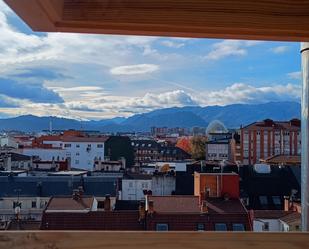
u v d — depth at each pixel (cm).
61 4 114
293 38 125
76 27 118
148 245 97
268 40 127
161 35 123
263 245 99
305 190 159
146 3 118
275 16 122
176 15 118
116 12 117
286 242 100
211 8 120
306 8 123
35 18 110
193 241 98
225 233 99
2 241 94
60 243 96
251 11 121
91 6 117
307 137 159
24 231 95
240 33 122
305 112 161
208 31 121
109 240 96
